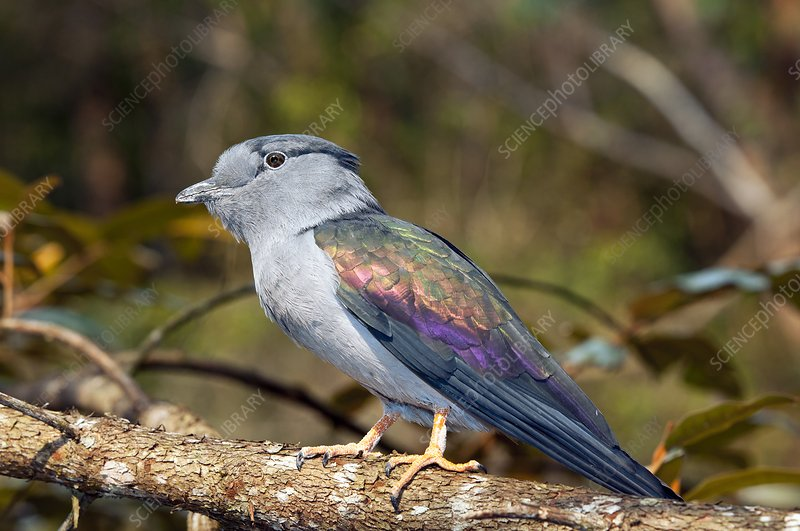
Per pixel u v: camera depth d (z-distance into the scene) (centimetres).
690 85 2020
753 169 1873
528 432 537
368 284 567
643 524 375
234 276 1645
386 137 1894
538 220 1922
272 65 1812
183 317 705
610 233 1939
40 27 1800
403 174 1909
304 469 450
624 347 706
